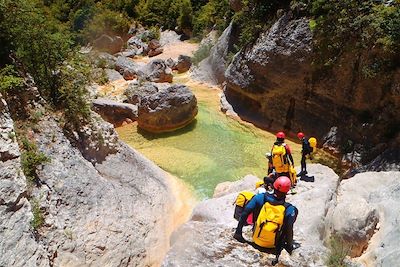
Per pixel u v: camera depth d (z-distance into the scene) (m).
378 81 14.59
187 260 6.88
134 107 19.33
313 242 7.37
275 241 6.73
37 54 11.75
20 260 7.55
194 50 33.31
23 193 8.52
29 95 11.11
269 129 18.42
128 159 13.60
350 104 15.78
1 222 7.75
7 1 10.80
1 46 11.02
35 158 9.70
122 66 26.77
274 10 19.66
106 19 39.66
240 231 7.08
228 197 9.48
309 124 17.23
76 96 12.41
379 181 9.54
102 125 13.43
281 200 6.68
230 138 17.64
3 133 9.08
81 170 10.94
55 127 11.35
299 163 15.55
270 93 18.42
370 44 14.69
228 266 6.68
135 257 9.98
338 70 15.82
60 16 40.56
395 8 14.27
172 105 18.00
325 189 8.91
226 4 30.41
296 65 17.16
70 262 8.71
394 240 7.15
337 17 15.73
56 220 9.12
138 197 12.02
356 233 7.48
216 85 24.08
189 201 13.14
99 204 10.43
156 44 34.31
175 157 15.87
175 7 40.31
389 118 14.51
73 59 13.53
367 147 15.07
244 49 20.11
